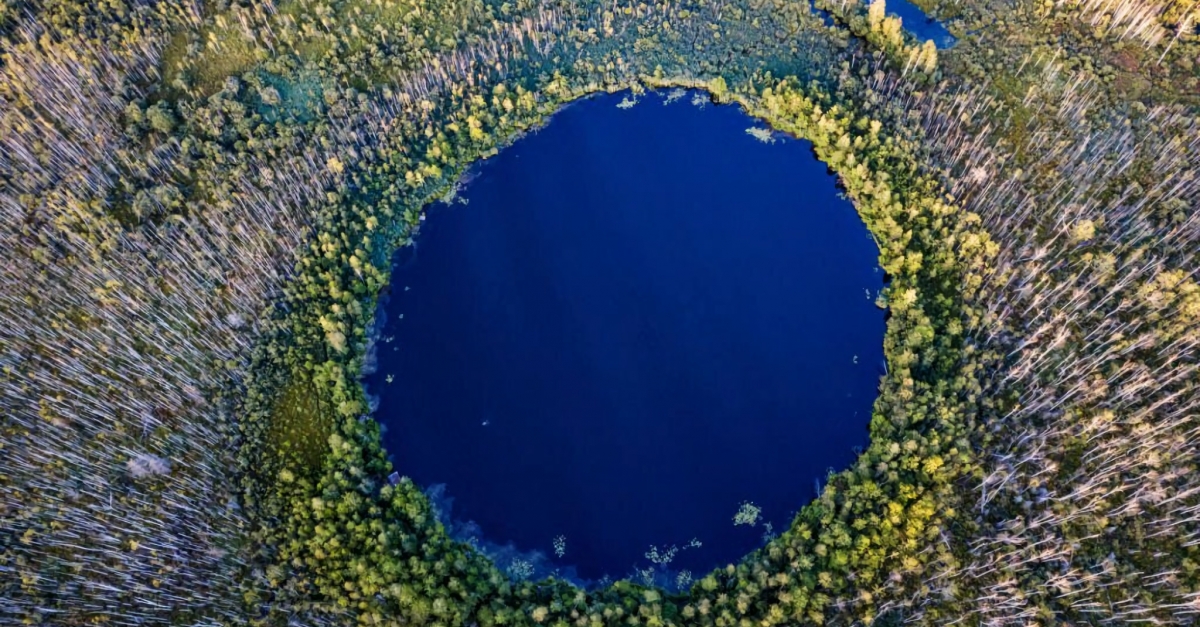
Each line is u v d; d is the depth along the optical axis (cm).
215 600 9231
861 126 13662
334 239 12369
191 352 11144
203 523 9731
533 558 10125
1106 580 8806
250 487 10100
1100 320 10862
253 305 11700
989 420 10150
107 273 11506
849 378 11750
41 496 9575
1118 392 10056
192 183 12706
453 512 10562
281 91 14000
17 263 11388
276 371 11181
